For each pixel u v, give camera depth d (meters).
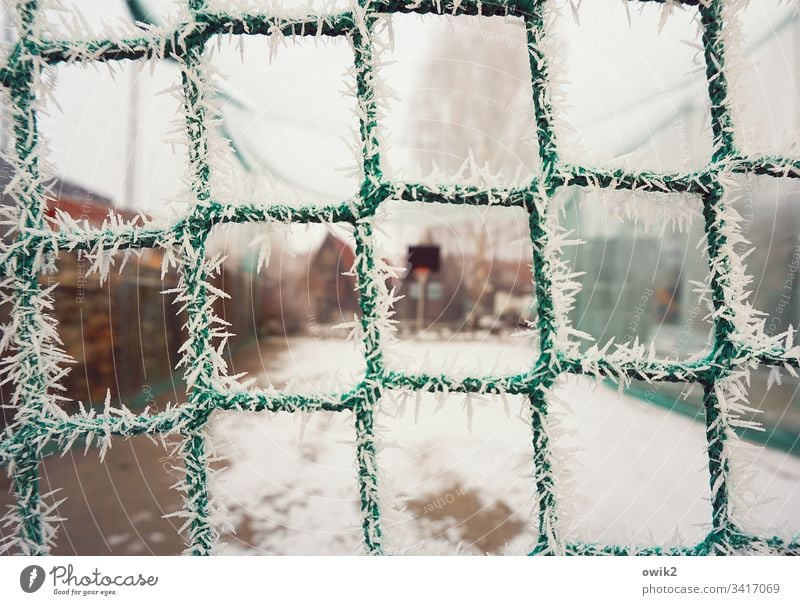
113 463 2.66
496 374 0.64
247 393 0.65
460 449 3.03
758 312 0.63
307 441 3.20
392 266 0.64
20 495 0.69
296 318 8.31
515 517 2.19
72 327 2.86
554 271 0.63
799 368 0.62
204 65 0.64
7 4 0.65
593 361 0.63
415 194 0.62
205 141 0.64
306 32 0.64
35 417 0.67
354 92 0.63
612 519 2.22
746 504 0.66
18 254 0.65
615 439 3.28
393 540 0.68
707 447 0.66
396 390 0.63
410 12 0.64
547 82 0.63
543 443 0.64
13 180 0.65
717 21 0.64
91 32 0.65
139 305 3.33
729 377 0.64
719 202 0.63
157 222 0.64
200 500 0.67
